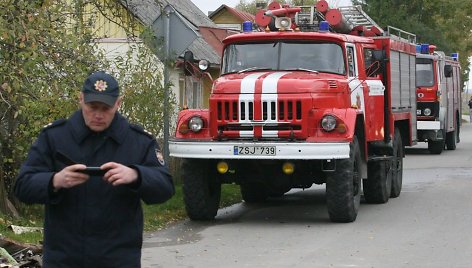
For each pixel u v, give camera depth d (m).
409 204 15.39
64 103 11.38
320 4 15.54
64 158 4.97
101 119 4.96
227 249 10.72
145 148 5.08
